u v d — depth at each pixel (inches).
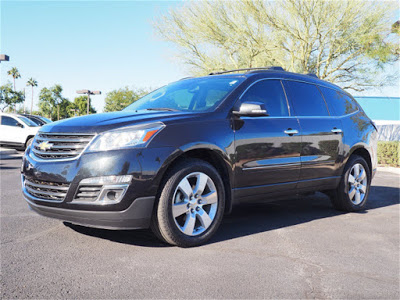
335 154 189.2
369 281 107.9
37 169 129.3
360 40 628.1
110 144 122.3
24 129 587.2
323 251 133.7
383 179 371.2
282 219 181.9
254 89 164.1
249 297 94.8
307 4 637.3
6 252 123.2
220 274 109.0
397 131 974.4
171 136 129.3
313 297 96.0
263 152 154.6
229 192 146.9
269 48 701.9
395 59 642.2
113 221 121.8
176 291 97.0
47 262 115.0
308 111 182.4
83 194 122.1
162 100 170.2
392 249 139.3
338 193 199.2
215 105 150.3
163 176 128.3
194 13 725.9
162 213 126.4
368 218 190.7
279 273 111.3
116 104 2340.1
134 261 117.3
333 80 725.3
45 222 161.8
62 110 3496.6
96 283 100.5
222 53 772.0
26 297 91.5
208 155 144.9
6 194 233.6
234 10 701.9
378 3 624.1
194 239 133.2
